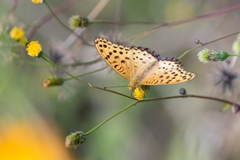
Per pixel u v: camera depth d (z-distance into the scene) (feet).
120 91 3.87
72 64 3.56
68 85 3.64
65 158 3.91
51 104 3.89
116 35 3.56
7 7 3.90
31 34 3.70
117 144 3.90
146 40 3.91
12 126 3.87
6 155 3.87
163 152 3.91
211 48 3.87
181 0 3.90
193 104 3.89
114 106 3.90
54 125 3.91
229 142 3.78
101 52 3.35
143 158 3.90
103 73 3.82
